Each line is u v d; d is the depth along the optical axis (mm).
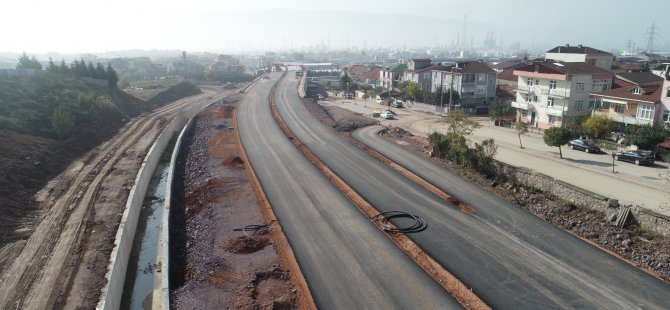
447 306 16797
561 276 18625
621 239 21562
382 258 20625
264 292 18172
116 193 31797
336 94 100812
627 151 37938
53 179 34594
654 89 46906
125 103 71812
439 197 28469
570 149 42906
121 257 21406
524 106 56219
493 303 16828
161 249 25016
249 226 24812
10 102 47031
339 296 17609
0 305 18500
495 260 20078
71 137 44531
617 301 16812
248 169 36219
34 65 75375
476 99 71562
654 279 18250
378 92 95188
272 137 49156
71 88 60906
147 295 20641
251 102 78938
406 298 17375
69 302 18812
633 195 28188
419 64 93250
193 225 26328
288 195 29578
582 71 51094
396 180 32344
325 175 34125
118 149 45344
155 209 31062
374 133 50688
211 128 55500
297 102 78188
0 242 23766
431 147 40344
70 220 26938
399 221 24672
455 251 21000
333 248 21719
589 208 24359
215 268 20297
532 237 22312
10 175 31109
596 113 47469
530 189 28031
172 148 47438
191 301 17797
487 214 25344
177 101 90938
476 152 33688
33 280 20359
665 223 21062
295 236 23172
